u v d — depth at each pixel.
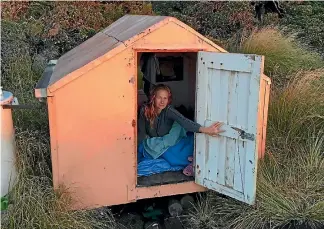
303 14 8.87
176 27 3.95
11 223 3.71
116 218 4.49
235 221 4.12
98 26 8.22
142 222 4.44
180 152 4.57
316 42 8.30
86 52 4.78
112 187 4.10
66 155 3.91
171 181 4.33
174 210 4.48
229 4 8.63
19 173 4.02
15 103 4.32
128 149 4.07
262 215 4.11
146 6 8.68
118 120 3.97
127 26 4.76
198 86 4.18
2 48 7.14
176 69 5.31
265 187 4.29
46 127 5.25
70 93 3.80
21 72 6.87
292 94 5.22
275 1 9.07
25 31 7.75
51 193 3.92
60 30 7.88
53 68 5.38
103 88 3.87
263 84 4.31
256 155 3.77
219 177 4.14
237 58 3.76
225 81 3.93
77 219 3.90
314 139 4.90
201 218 4.28
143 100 5.29
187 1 8.98
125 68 3.88
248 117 3.77
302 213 4.09
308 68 6.50
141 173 4.42
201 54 4.09
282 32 7.81
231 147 3.98
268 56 6.58
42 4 8.33
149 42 3.90
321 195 4.28
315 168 4.57
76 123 3.87
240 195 3.96
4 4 8.02
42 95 3.79
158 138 4.56
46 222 3.73
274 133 4.99
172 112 4.46
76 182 3.98
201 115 4.20
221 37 8.41
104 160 4.02
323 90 5.35
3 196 3.89
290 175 4.47
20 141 4.44
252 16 8.66
